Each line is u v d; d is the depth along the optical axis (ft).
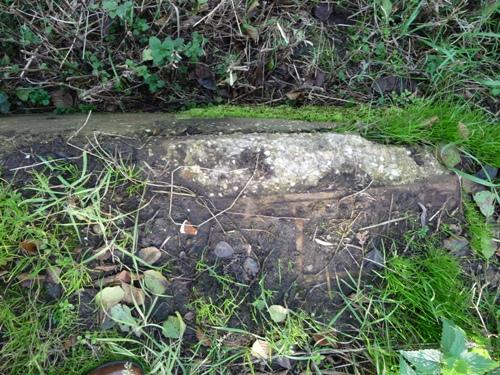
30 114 7.22
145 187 6.09
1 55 7.25
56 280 5.85
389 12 7.64
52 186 5.92
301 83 7.76
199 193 6.18
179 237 6.15
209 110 7.00
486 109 7.73
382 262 6.60
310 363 6.34
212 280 6.20
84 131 6.17
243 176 6.25
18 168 5.92
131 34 7.16
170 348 5.98
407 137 6.86
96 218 5.88
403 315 6.57
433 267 6.61
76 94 7.42
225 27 7.45
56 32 7.14
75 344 5.89
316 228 6.46
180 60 7.23
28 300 5.83
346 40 7.88
